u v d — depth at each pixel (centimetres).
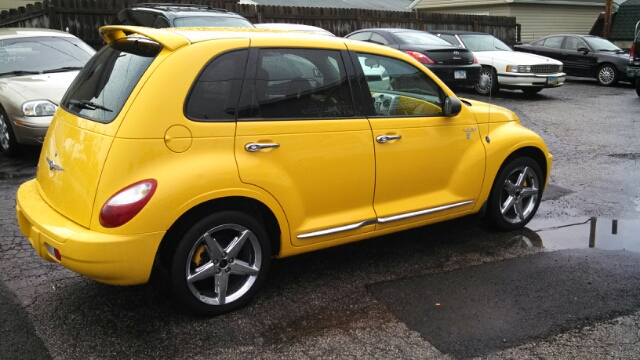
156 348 335
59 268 441
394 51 443
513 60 1414
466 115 480
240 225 369
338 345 341
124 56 378
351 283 425
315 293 408
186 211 343
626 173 749
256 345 340
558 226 554
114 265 327
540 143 530
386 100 434
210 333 352
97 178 330
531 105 1319
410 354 332
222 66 357
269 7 1603
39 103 704
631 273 447
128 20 1108
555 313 382
